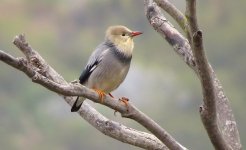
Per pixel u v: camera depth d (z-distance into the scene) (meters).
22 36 8.38
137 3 40.62
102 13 42.91
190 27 7.18
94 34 42.72
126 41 9.91
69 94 7.41
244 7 40.78
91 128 31.94
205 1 41.41
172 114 33.47
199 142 29.31
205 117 7.50
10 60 6.93
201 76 7.31
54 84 7.26
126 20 40.91
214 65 37.69
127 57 9.91
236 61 37.50
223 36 38.75
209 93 7.36
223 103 8.35
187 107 34.47
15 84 34.41
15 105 33.56
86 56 40.66
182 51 8.54
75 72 39.41
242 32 38.97
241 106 32.88
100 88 9.95
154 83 36.75
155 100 35.34
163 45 39.16
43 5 45.91
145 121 8.00
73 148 31.62
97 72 9.88
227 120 8.31
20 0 45.62
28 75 7.09
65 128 32.31
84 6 43.88
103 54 9.84
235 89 34.84
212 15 40.47
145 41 39.50
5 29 43.22
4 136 32.19
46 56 40.78
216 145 7.68
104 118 8.75
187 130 30.19
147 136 8.55
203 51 7.19
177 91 35.75
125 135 8.59
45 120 33.47
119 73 9.88
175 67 37.97
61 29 44.19
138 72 37.31
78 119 32.97
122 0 41.19
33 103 33.97
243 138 30.19
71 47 41.72
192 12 7.11
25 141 32.41
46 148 32.03
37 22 44.91
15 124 33.00
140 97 35.88
